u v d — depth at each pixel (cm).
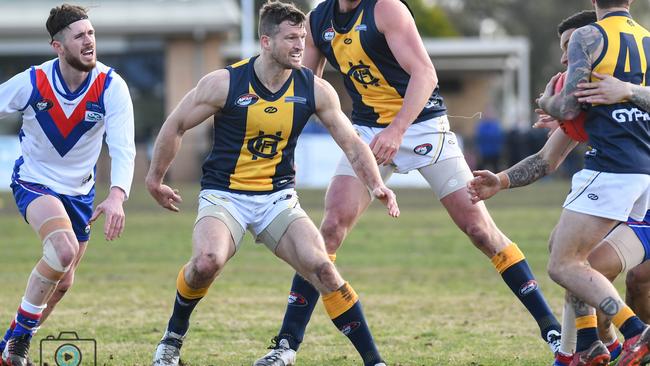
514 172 2186
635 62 1992
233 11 11569
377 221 6197
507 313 3014
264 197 2170
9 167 9281
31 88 2177
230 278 3791
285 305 3167
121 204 2127
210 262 2059
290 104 2134
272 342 2347
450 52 13162
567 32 2223
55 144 2216
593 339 2075
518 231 5328
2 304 3178
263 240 2181
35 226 2169
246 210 2166
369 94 2473
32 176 2233
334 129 2156
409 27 2369
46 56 11488
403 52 2352
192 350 2491
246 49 11219
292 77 2145
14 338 2170
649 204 2075
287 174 2202
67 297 3316
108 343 2555
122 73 11494
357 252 4603
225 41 12481
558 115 1989
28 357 2316
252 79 2125
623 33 2002
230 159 2161
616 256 2081
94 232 5544
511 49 13175
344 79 2509
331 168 9544
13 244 4975
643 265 2155
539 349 2489
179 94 11444
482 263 4194
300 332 2328
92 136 2245
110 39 11350
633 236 2098
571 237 2006
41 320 2352
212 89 2117
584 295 1992
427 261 4266
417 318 2936
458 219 2408
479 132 10275
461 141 11319
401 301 3241
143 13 11338
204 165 2208
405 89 2436
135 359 2359
